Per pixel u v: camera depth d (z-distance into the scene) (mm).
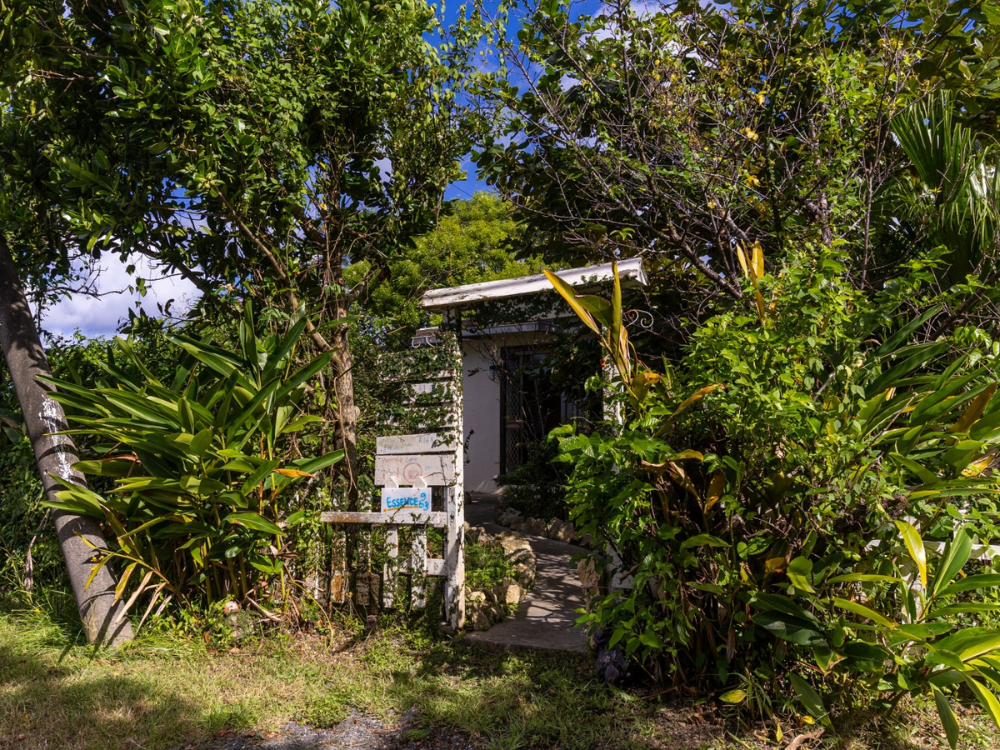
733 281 5312
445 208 7125
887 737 3578
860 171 5488
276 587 5641
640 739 3617
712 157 5449
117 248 5902
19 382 5934
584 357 6863
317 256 6402
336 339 6199
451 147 6711
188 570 5695
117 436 5180
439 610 5301
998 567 3805
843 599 3547
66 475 5805
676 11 5879
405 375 5637
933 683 3371
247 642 5273
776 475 3639
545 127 6203
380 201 6773
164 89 5270
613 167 5898
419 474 5449
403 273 12461
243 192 5605
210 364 5316
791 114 6035
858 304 3891
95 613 5340
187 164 5395
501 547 6727
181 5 5191
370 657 4965
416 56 6359
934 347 3752
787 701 3617
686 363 4090
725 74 5660
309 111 6156
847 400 3625
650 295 6129
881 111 5074
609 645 3898
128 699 4309
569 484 4062
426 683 4480
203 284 6266
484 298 5270
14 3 5496
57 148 5781
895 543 3660
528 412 10641
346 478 5969
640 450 3541
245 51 5809
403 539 5480
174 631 5305
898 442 3648
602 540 4129
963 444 3451
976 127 6102
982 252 4680
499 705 4070
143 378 6180
